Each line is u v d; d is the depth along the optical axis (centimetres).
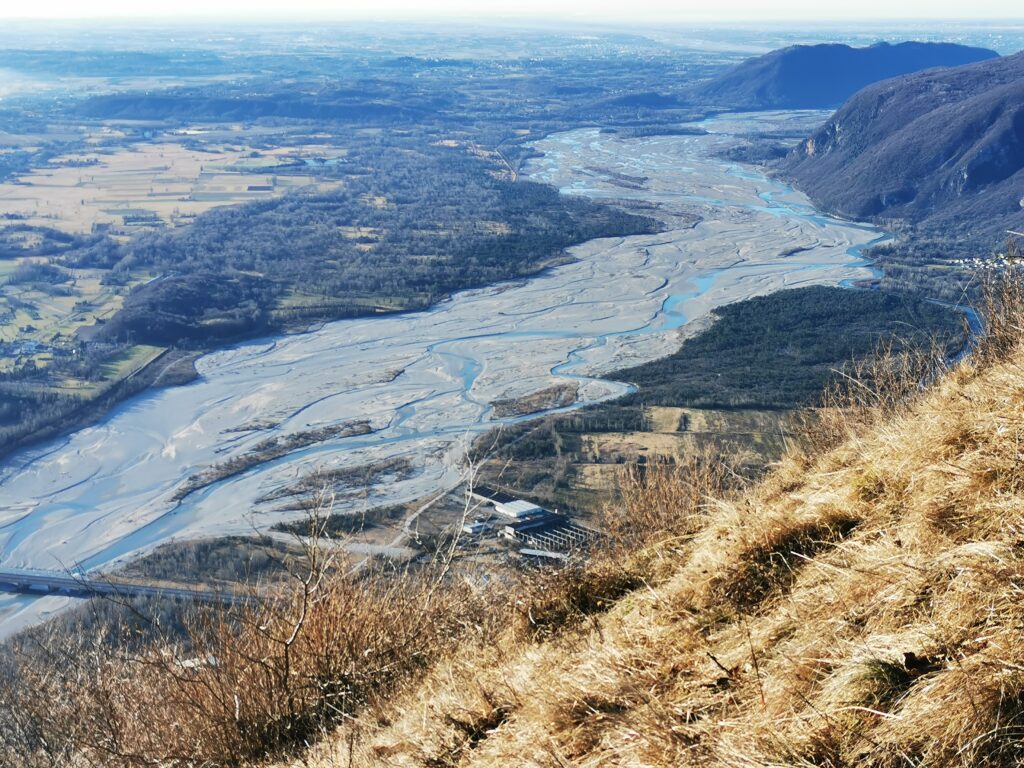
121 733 571
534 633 515
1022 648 272
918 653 296
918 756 266
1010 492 348
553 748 349
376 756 445
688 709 333
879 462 449
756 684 331
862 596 347
